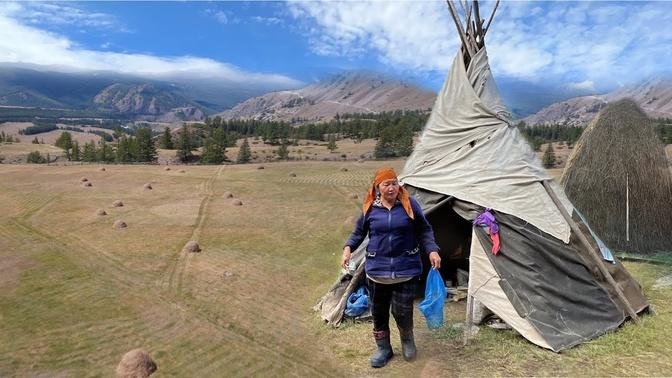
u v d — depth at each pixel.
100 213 18.89
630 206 10.91
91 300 9.68
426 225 5.19
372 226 5.08
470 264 7.07
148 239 15.04
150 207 20.95
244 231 16.23
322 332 7.50
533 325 6.24
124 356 6.80
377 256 5.14
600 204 11.16
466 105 8.49
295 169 40.03
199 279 10.96
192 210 20.27
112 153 77.75
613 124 11.30
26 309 9.23
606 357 5.71
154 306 9.29
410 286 5.26
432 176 8.28
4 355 7.34
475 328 6.70
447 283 8.91
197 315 8.75
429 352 6.07
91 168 38.19
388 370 5.71
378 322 5.65
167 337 7.84
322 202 22.77
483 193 7.48
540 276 6.69
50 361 7.12
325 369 6.32
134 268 11.96
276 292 9.95
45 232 16.31
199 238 15.19
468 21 8.88
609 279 6.83
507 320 6.52
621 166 10.99
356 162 49.66
